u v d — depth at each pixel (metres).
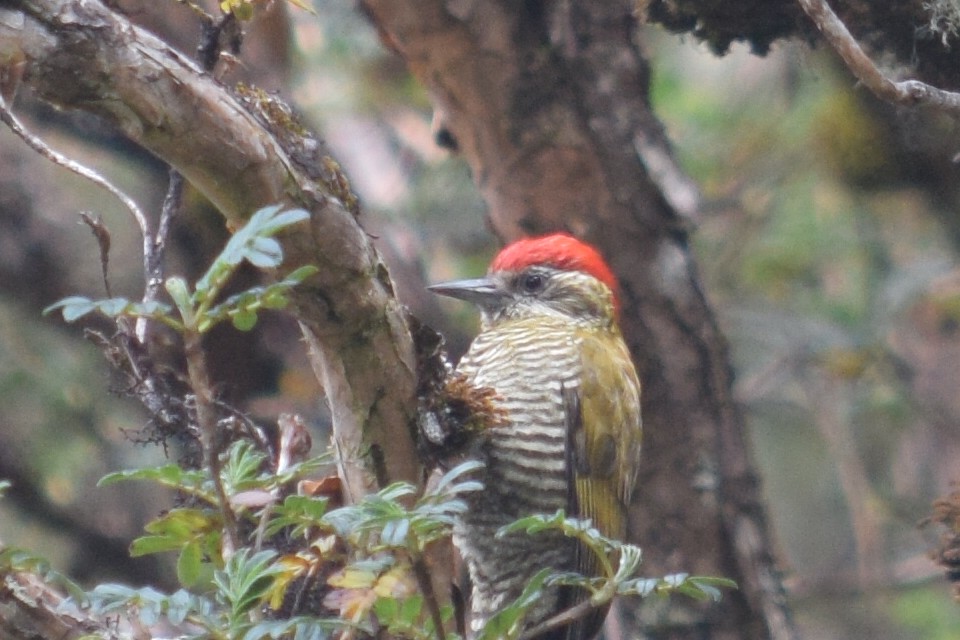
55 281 14.34
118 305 5.04
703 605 11.59
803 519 18.56
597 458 9.79
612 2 11.27
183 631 7.79
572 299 10.25
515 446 9.59
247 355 12.99
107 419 14.80
